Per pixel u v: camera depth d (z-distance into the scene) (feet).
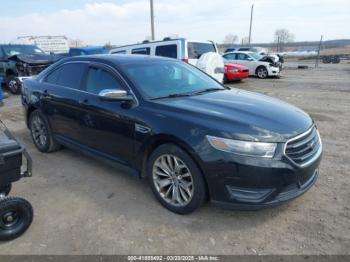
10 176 8.98
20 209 9.15
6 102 32.83
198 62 30.71
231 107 10.37
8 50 41.01
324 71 73.36
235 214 10.21
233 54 60.75
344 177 12.71
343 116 23.26
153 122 10.14
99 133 12.39
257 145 8.61
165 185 10.52
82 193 11.89
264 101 11.66
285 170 8.68
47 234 9.37
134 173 11.48
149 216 10.22
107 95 10.61
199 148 9.00
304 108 26.53
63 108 14.05
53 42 75.77
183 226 9.63
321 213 10.18
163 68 13.07
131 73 11.85
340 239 8.87
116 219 10.08
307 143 9.54
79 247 8.77
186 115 9.73
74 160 15.29
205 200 9.70
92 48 59.21
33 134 16.88
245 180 8.67
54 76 15.29
